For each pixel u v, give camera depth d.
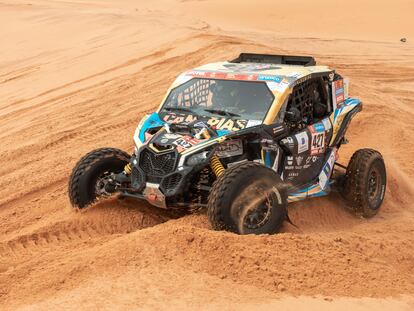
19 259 13.53
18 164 23.22
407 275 12.87
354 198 17.36
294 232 15.17
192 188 14.58
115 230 15.41
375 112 32.28
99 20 74.56
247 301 10.35
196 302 10.22
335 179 17.75
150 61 45.19
